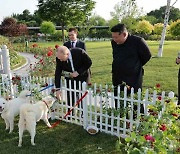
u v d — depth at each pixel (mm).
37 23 76438
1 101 5969
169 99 4523
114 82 5648
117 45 5434
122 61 5344
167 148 2992
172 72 11984
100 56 19984
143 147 2781
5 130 5852
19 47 29000
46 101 5566
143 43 5238
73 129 5809
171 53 20875
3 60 8227
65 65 5879
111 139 5297
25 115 5016
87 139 5324
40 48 24969
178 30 46375
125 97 5156
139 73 5418
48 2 37531
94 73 12219
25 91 5906
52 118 6383
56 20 38688
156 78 10711
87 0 38188
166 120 3652
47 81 6406
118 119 5320
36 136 5500
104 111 5527
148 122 3498
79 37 45812
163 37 18094
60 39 51594
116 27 5078
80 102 5840
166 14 17844
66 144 5145
